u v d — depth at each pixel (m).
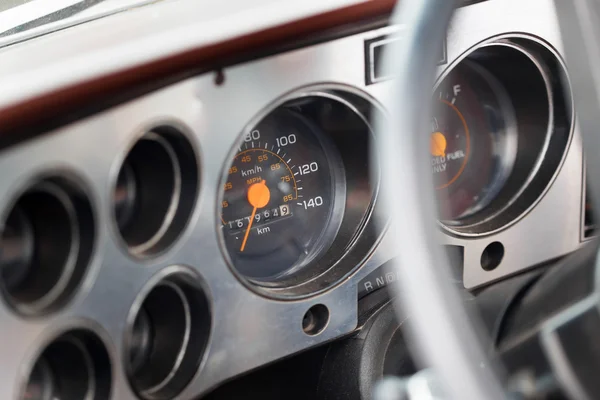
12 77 1.18
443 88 1.79
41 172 1.16
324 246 1.68
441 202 1.81
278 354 1.53
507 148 1.84
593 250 1.01
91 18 1.62
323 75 1.46
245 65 1.38
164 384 1.44
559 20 1.04
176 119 1.31
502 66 1.77
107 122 1.23
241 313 1.46
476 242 1.73
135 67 1.24
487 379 0.96
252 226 1.62
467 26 1.61
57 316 1.21
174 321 1.44
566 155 1.77
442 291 0.97
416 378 1.13
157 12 1.49
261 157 1.61
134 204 1.39
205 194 1.37
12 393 1.16
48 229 1.23
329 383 1.65
